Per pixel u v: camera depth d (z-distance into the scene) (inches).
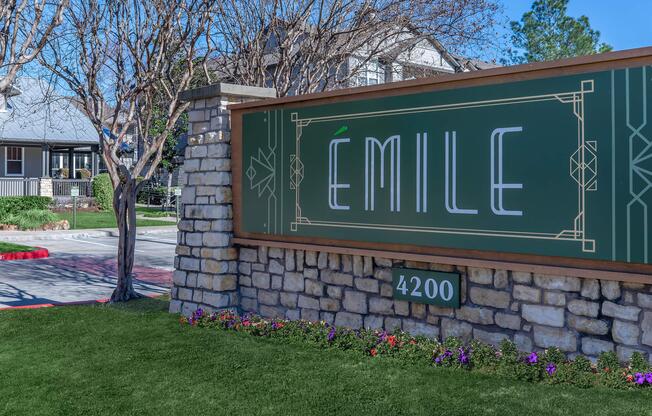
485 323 270.1
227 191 374.6
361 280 314.5
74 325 352.5
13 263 687.1
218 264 369.1
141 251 802.2
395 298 298.7
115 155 434.0
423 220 287.3
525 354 252.7
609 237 232.5
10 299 470.9
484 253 267.4
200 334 327.6
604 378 224.4
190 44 419.2
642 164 225.0
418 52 607.8
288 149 345.1
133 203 443.5
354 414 211.6
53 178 1489.9
